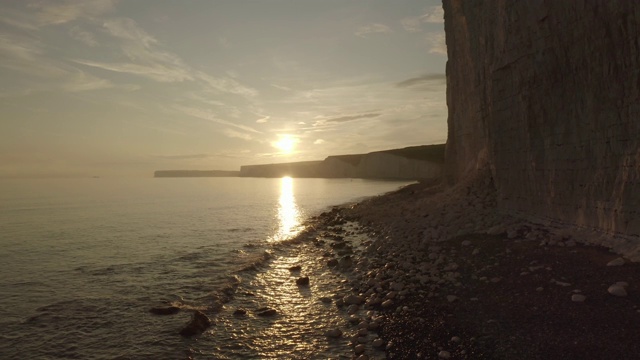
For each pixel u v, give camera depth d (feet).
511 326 21.98
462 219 53.98
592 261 29.68
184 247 60.90
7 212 131.95
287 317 28.40
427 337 22.45
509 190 53.42
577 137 38.52
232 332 26.13
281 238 67.82
